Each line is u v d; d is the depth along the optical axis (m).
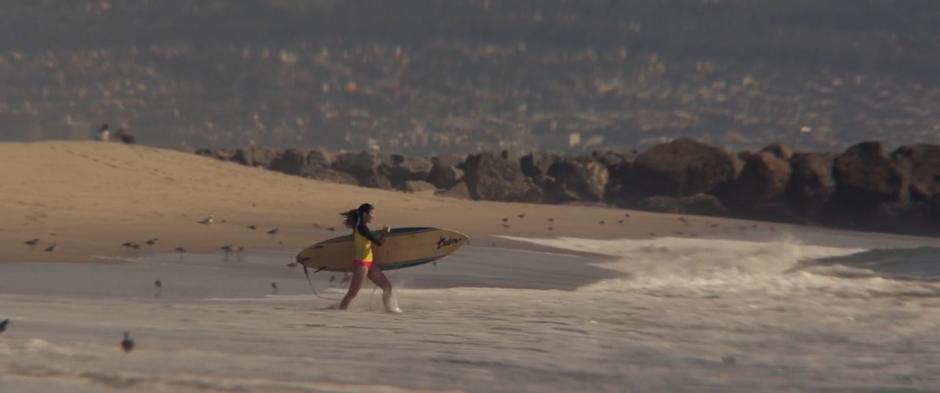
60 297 44.91
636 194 168.62
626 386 23.73
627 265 79.88
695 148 167.88
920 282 64.31
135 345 25.12
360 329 34.44
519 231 102.25
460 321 39.38
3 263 59.47
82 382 19.28
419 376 23.34
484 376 24.02
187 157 125.88
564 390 22.80
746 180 161.62
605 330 36.78
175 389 19.16
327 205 108.81
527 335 34.34
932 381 25.84
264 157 172.62
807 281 64.62
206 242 75.06
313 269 63.94
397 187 164.38
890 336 36.16
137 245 69.19
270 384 20.45
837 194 156.50
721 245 100.25
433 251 51.69
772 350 32.12
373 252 50.56
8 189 92.50
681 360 28.94
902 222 150.38
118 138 153.00
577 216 121.25
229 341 28.28
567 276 69.81
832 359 30.05
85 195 95.38
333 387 20.73
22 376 19.61
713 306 47.34
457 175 172.50
